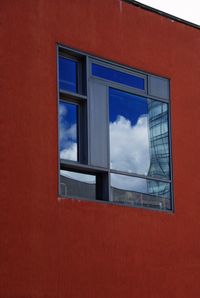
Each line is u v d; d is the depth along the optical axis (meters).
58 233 11.13
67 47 11.91
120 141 12.48
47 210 11.08
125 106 12.67
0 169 10.67
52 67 11.60
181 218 12.94
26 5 11.43
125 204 12.18
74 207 11.41
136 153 12.66
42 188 11.09
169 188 12.99
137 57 12.91
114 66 12.58
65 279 11.09
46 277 10.88
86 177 12.00
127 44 12.79
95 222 11.65
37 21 11.53
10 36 11.14
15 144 10.90
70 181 11.73
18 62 11.16
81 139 12.05
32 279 10.72
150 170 12.80
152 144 12.91
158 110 13.12
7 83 10.98
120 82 12.63
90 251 11.48
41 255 10.88
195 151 13.46
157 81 13.19
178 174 13.13
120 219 12.00
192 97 13.66
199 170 13.45
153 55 13.17
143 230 12.30
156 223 12.52
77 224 11.41
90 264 11.44
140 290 12.02
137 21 13.02
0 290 10.37
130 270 11.95
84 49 12.15
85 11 12.24
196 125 13.61
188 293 12.72
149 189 12.70
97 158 12.08
